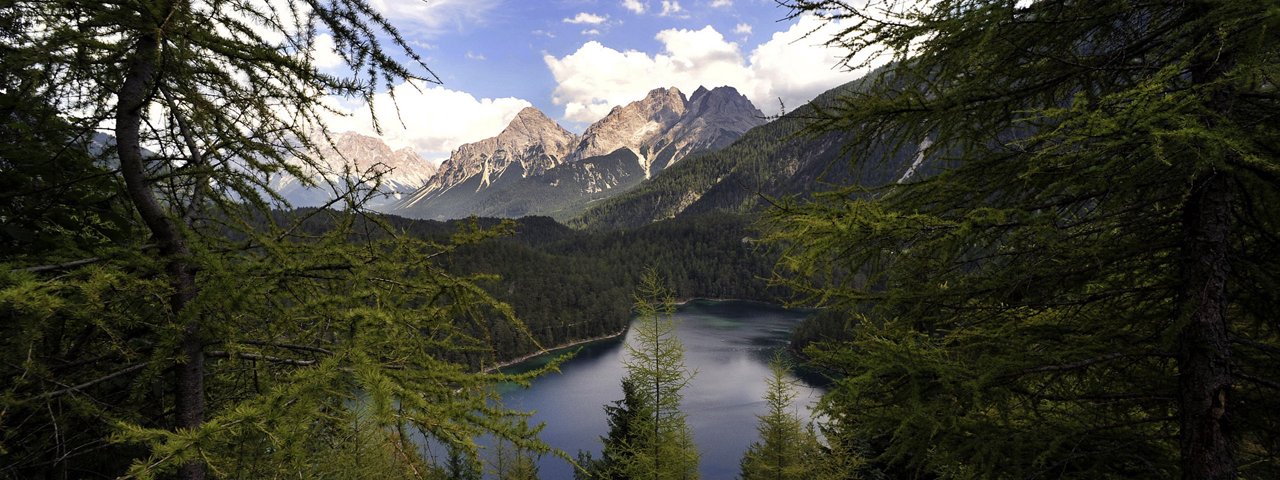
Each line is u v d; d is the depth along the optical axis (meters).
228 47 3.24
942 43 3.86
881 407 4.39
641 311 14.79
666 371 14.64
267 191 4.09
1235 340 3.78
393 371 3.50
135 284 3.17
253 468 2.96
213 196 4.19
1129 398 4.27
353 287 3.76
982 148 4.21
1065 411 4.43
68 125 3.67
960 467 4.14
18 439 3.43
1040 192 3.83
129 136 3.56
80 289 2.98
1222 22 2.87
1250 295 3.96
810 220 3.87
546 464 50.53
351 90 3.53
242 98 3.59
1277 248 3.72
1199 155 2.71
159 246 3.69
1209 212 3.67
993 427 3.97
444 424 3.03
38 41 3.04
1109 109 3.41
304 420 2.74
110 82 3.51
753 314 145.50
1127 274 4.21
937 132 4.32
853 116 4.22
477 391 3.60
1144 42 3.79
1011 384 4.14
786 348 93.25
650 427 14.84
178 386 3.82
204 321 3.60
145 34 3.04
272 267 3.56
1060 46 4.04
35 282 2.61
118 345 3.40
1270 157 3.04
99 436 3.90
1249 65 2.79
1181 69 2.87
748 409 63.25
